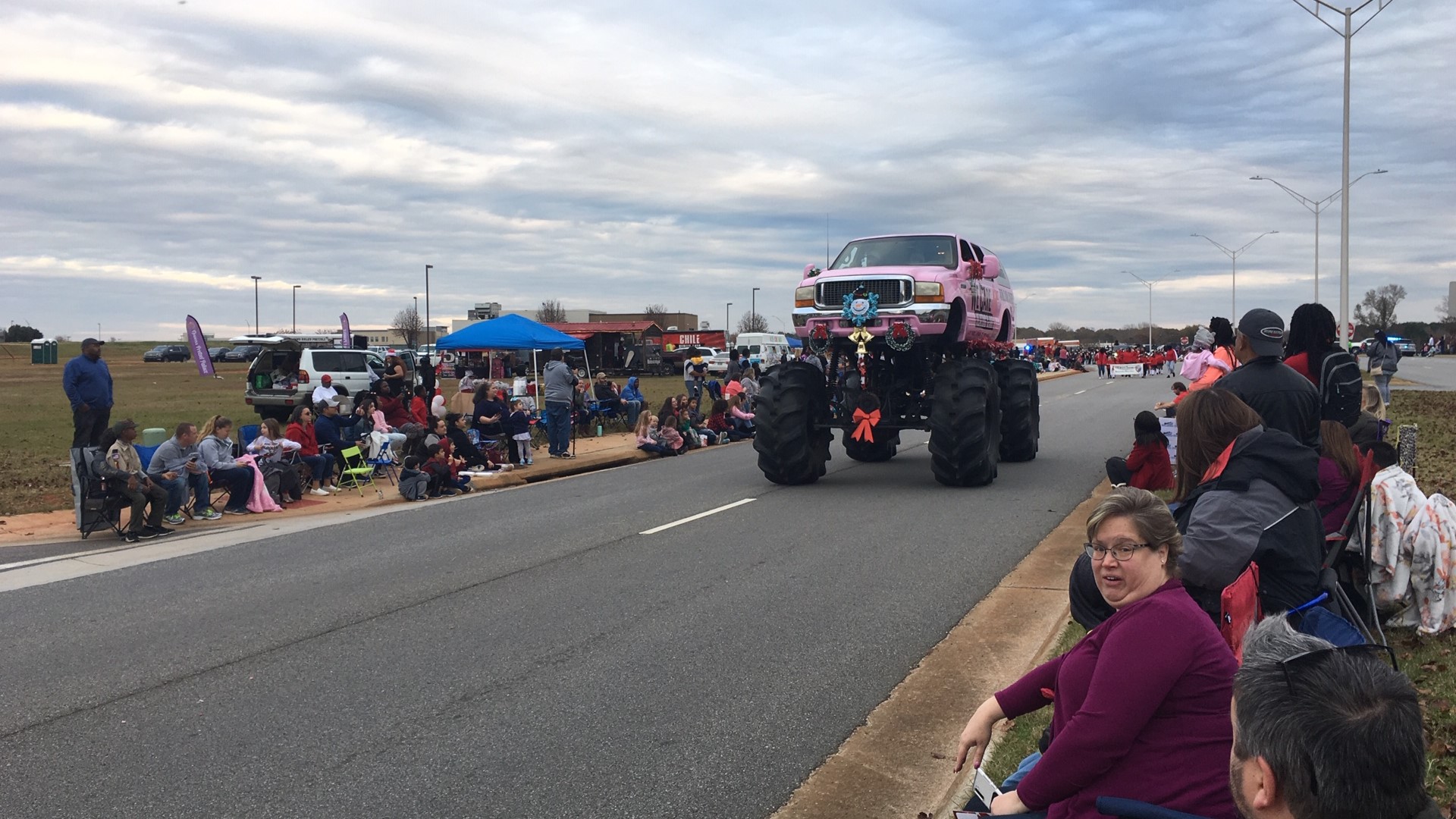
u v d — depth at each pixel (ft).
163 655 21.44
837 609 24.17
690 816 13.91
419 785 14.93
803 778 15.05
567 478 52.54
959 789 14.01
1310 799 6.23
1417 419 68.23
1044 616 22.68
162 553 33.27
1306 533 11.78
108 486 35.88
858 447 53.72
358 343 99.35
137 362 262.88
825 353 44.86
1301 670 6.45
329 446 49.14
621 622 23.41
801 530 34.19
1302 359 20.70
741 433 73.92
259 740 16.71
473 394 63.41
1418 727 6.15
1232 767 6.97
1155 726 9.15
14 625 24.08
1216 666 9.10
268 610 25.14
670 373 194.08
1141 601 9.54
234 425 84.02
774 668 19.98
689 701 18.24
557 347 68.28
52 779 15.26
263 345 85.71
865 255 45.75
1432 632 19.53
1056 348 230.89
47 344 253.65
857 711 17.71
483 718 17.56
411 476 45.32
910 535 32.94
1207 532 11.57
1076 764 9.14
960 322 44.04
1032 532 32.99
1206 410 12.64
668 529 34.96
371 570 29.58
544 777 15.15
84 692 19.15
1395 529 19.58
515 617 23.97
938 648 20.72
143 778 15.25
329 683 19.49
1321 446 19.36
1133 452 27.63
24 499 45.70
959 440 41.47
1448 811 12.49
